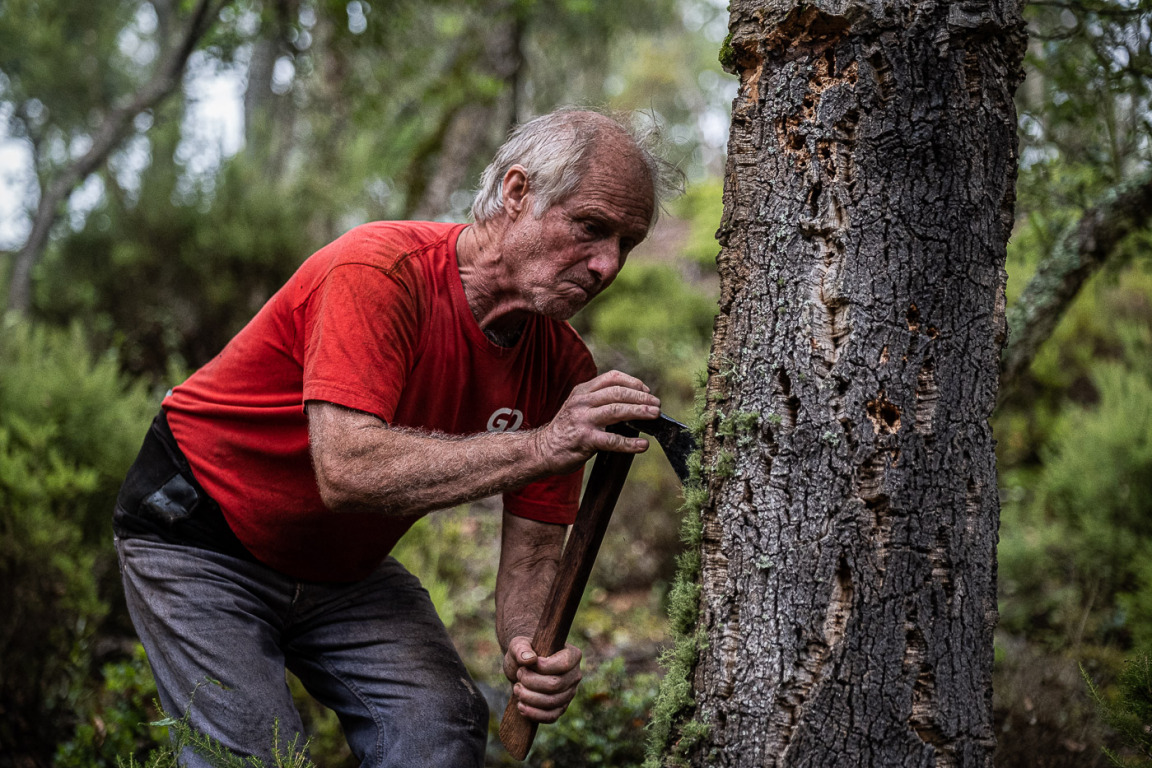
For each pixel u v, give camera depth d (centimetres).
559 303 185
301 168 777
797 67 157
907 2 152
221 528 200
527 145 184
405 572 223
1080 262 282
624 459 182
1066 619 387
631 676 380
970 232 154
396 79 782
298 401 191
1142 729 180
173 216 655
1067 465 465
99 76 930
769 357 157
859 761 148
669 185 196
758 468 157
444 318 188
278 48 720
